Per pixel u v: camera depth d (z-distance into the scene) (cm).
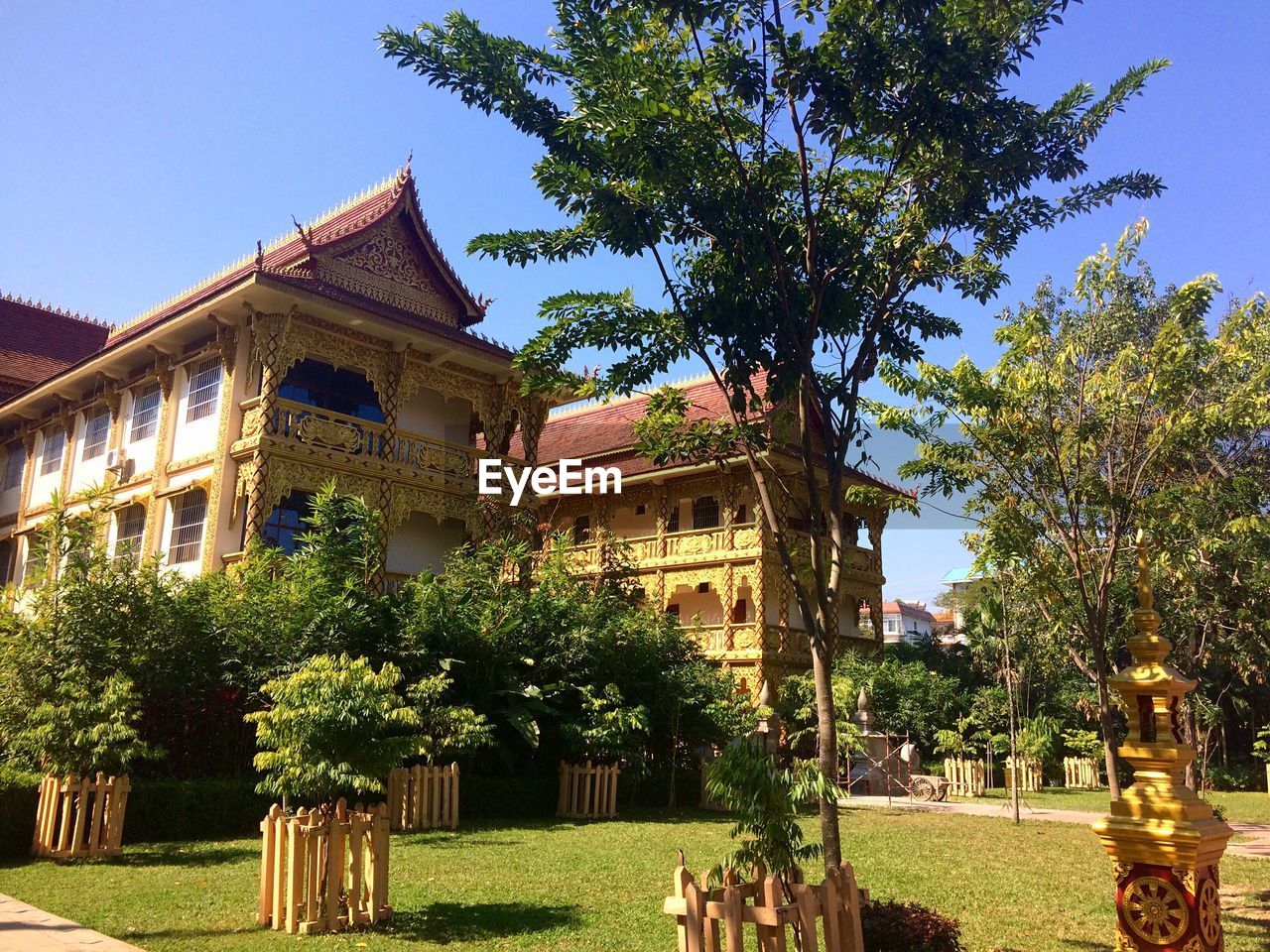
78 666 1189
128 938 697
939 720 2811
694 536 2764
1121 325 1108
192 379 2041
